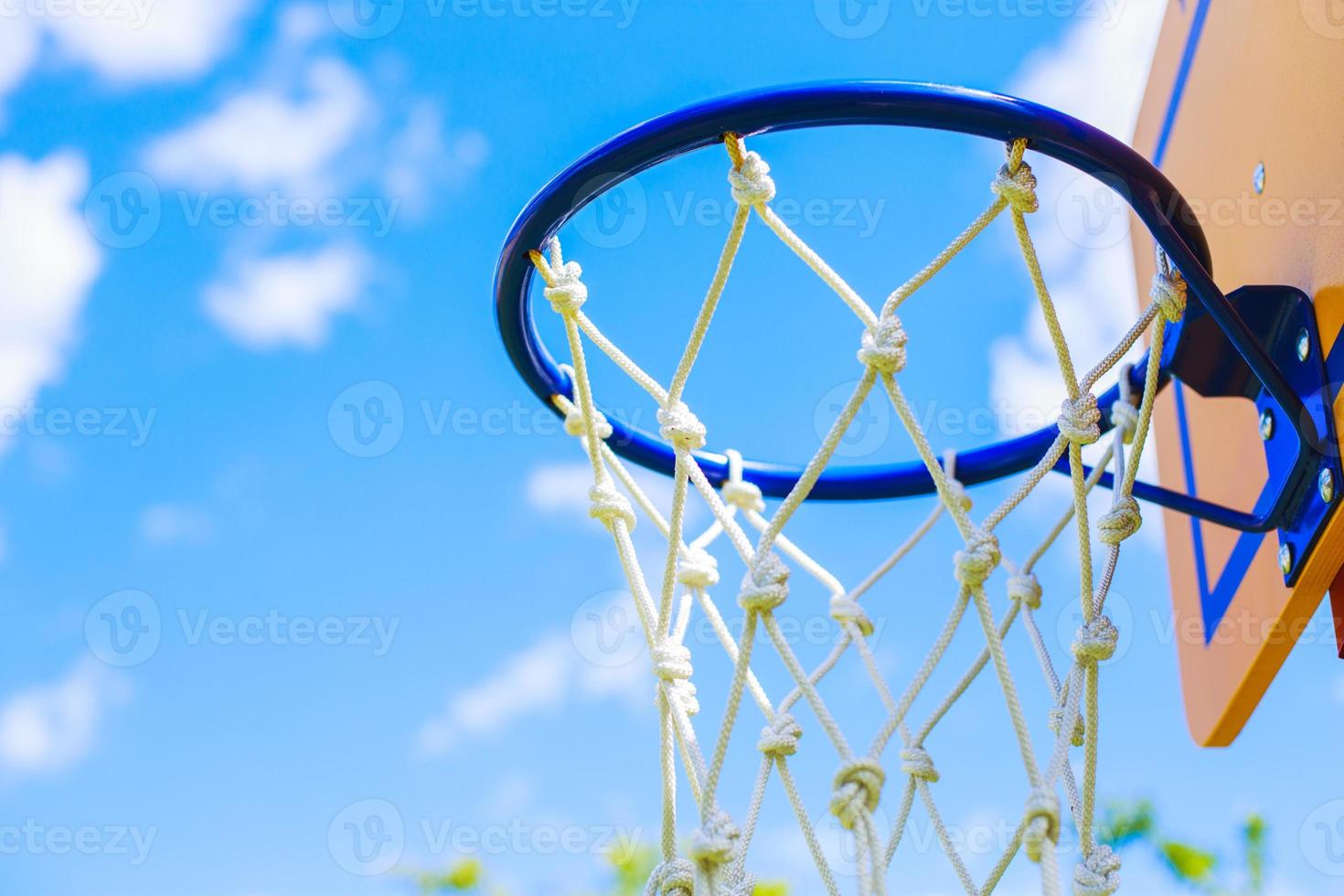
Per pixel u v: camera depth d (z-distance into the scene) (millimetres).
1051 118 1844
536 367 2363
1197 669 2637
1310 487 2105
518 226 2043
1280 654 2270
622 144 1904
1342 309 1970
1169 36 2846
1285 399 2076
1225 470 2490
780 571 1869
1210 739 2557
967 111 1830
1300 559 2123
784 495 2744
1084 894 1949
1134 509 2086
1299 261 2127
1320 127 2055
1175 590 2836
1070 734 1943
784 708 2006
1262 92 2299
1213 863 6582
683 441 2033
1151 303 2062
